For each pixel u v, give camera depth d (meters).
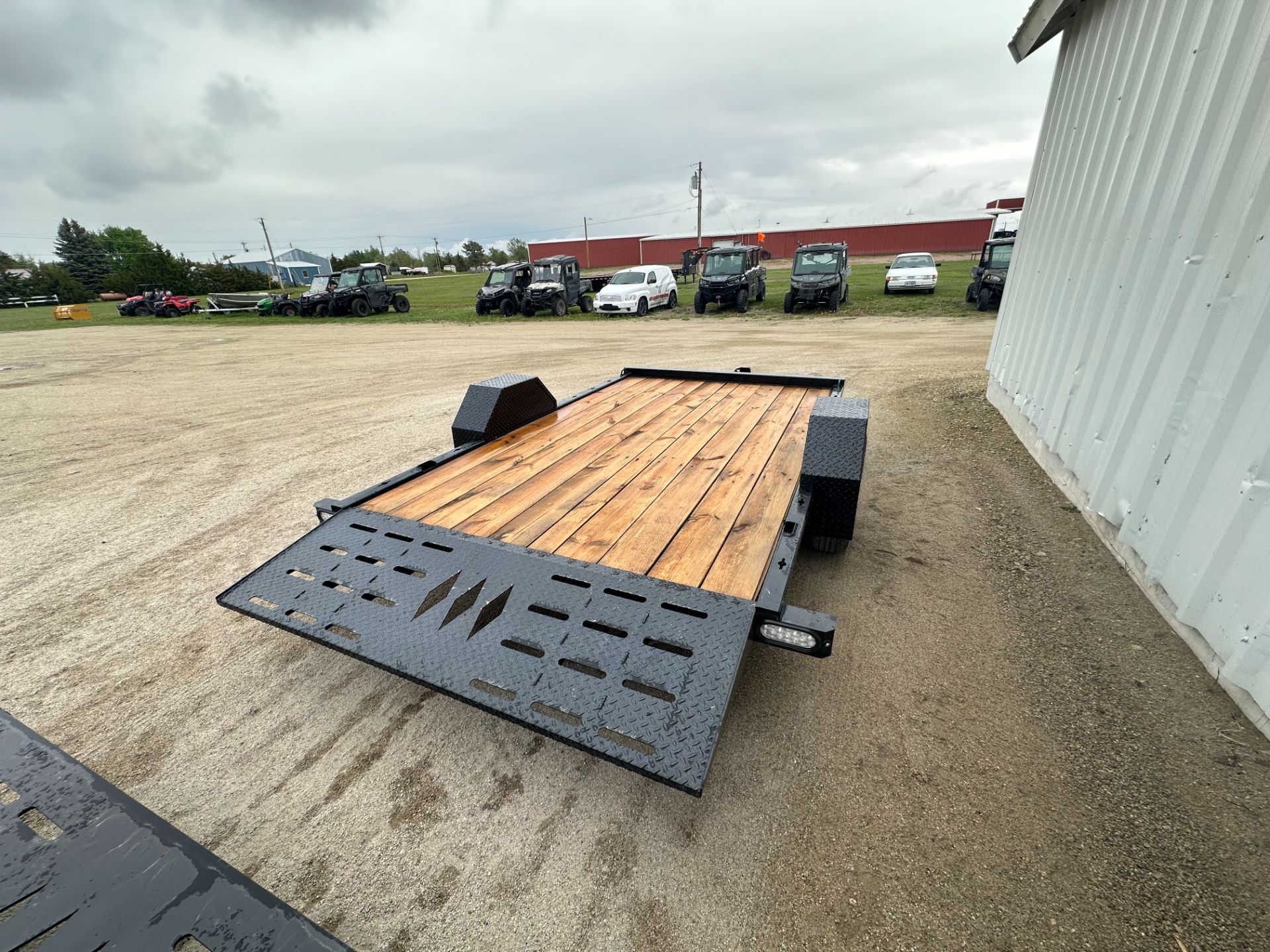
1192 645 1.98
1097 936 1.19
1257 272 1.78
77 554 3.01
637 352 9.24
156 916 0.92
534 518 2.06
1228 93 2.09
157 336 16.16
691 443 2.79
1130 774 1.55
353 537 2.02
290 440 5.05
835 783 1.56
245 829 1.49
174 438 5.21
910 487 3.47
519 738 1.76
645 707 1.35
